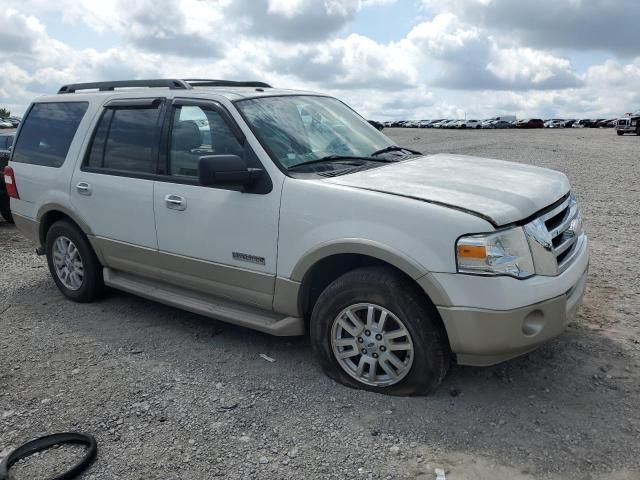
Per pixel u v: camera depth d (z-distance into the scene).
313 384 3.88
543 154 20.70
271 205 3.90
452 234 3.25
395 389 3.64
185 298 4.66
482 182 3.79
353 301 3.64
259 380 3.96
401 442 3.20
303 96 4.88
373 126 5.28
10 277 6.67
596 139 31.22
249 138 4.08
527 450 3.08
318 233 3.68
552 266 3.40
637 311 4.84
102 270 5.50
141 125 4.83
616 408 3.43
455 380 3.81
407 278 3.50
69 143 5.43
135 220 4.77
